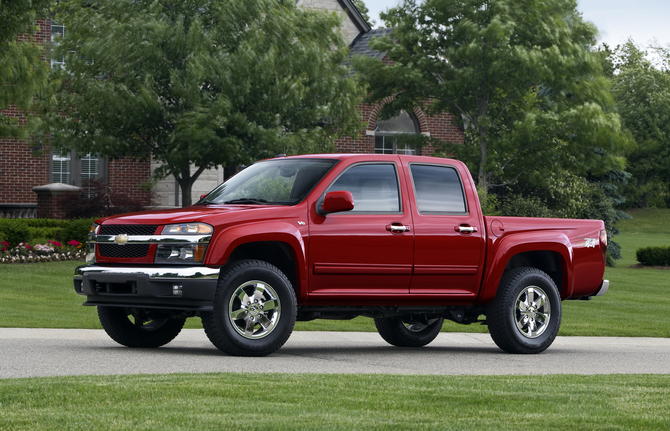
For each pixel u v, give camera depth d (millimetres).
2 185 36312
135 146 29625
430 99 42281
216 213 10891
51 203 34312
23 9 25469
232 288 10766
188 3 28594
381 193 11891
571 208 48875
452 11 35906
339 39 31875
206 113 27844
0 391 7332
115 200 34344
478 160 37844
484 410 6941
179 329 12625
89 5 30609
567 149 36344
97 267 11094
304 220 11250
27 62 25766
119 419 6219
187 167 30234
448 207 12406
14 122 29828
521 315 12891
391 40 37469
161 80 28781
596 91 36188
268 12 28938
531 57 33781
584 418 6648
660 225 111438
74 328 14969
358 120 34562
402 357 12016
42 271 25438
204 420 6223
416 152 42562
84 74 28859
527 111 37562
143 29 27844
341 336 15391
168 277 10508
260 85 28672
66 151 29516
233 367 9914
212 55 28219
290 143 28594
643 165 108188
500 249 12664
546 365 11406
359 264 11516
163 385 7758
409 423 6301
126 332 12180
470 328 17750
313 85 30359
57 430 5832
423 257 11969
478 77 35344
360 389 7934
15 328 14398
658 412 7039
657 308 23938
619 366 11547
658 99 107000
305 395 7484
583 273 13555
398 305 12305
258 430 5945
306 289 11289
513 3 35094
